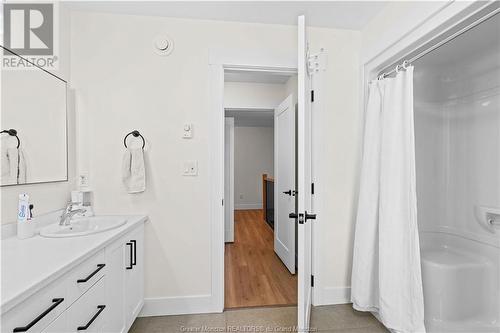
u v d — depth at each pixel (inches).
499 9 46.4
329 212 85.9
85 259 44.3
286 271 112.0
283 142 117.3
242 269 114.3
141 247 75.3
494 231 75.1
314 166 84.1
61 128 70.1
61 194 70.1
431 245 90.8
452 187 89.4
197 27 80.4
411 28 62.4
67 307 40.3
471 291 70.9
